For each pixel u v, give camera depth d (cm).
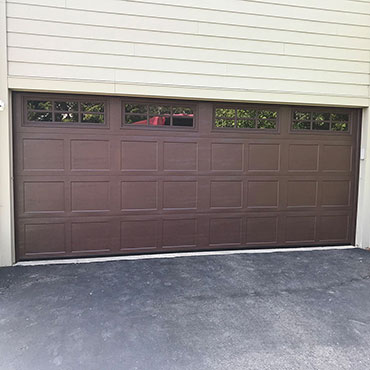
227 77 404
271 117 436
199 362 197
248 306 273
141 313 258
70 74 365
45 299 282
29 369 188
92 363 194
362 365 196
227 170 427
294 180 446
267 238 444
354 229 463
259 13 407
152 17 380
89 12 365
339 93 437
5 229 364
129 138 398
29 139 374
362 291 308
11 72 352
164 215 414
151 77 385
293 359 201
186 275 344
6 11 347
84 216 393
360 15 437
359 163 457
